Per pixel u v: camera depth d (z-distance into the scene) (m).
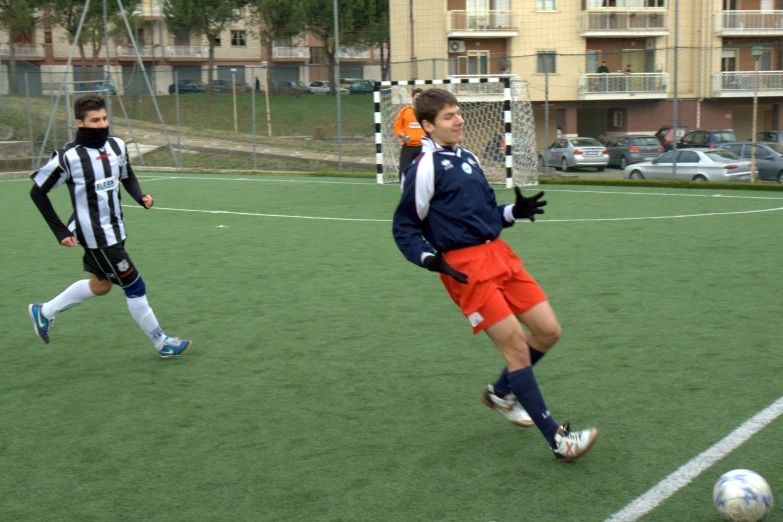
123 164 4.86
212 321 5.95
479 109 18.39
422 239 3.40
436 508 3.06
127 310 6.34
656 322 5.61
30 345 5.45
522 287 3.52
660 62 33.59
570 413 3.99
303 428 3.90
